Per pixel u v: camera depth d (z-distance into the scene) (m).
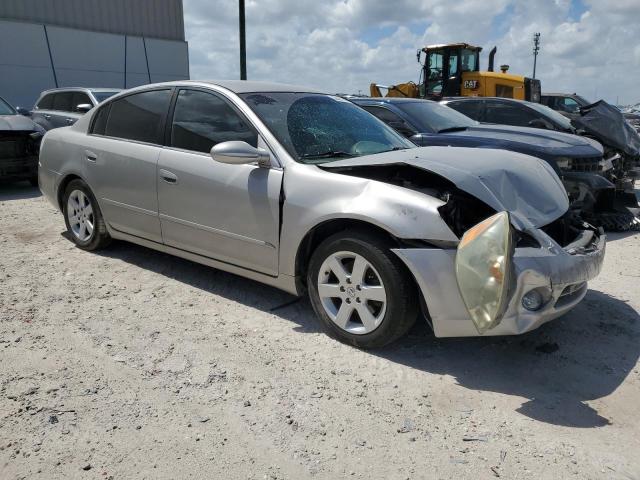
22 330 3.66
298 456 2.52
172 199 4.32
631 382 3.24
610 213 6.67
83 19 20.91
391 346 3.59
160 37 23.42
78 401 2.88
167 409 2.85
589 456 2.56
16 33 18.97
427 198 3.27
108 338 3.60
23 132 8.68
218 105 4.21
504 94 14.62
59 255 5.29
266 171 3.79
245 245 3.93
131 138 4.75
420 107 7.97
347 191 3.45
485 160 3.69
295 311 4.12
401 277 3.25
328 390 3.07
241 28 15.59
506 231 2.82
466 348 3.59
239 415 2.82
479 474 2.43
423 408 2.93
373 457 2.53
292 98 4.38
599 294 4.65
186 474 2.38
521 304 3.04
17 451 2.48
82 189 5.22
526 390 3.13
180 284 4.62
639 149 8.31
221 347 3.53
